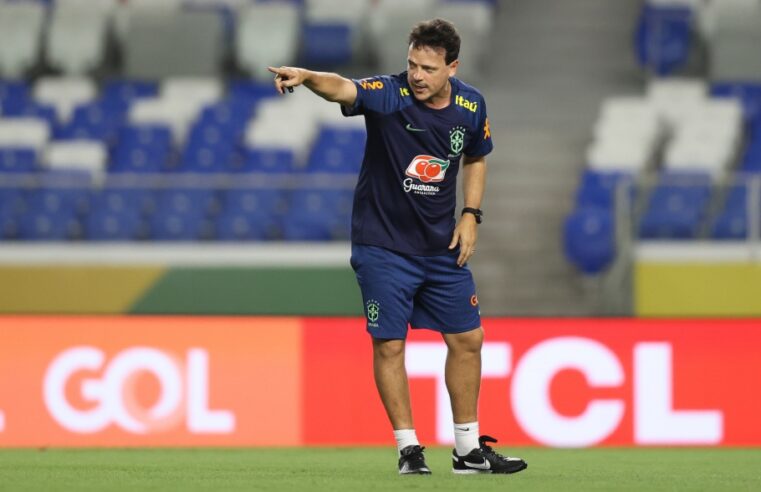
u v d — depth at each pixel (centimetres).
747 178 3812
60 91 5400
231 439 2538
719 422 2553
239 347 2552
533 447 2527
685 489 1611
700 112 4978
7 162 4741
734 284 3769
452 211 1705
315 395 2555
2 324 2536
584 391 2538
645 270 3775
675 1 5694
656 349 2548
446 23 1605
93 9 5797
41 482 1661
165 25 5588
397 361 1706
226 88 5462
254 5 5803
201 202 4053
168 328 2545
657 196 3828
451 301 1712
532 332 2541
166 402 2534
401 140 1644
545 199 4650
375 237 1677
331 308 3794
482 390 2538
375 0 5750
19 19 5722
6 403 2525
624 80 5522
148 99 5269
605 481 1716
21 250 3950
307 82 1562
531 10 5900
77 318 2542
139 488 1570
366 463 2095
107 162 4809
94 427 2523
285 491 1519
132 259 3931
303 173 4631
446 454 2328
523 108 5250
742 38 5434
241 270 3803
